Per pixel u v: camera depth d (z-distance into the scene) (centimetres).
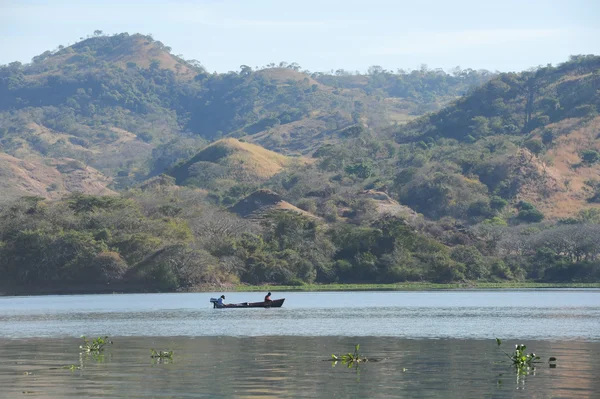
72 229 17588
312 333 7375
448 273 18950
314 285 18250
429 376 4856
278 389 4428
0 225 17825
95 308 11375
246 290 16700
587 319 8781
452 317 9119
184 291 16562
